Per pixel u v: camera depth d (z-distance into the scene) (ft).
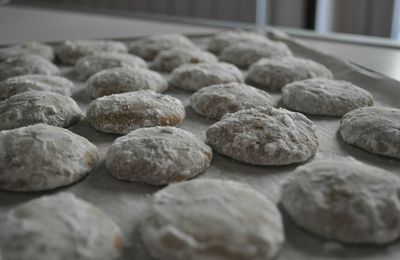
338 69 1.28
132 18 2.17
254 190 0.69
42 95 0.99
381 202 0.63
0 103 0.98
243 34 1.60
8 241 0.57
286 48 1.43
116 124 0.92
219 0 2.40
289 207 0.66
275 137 0.83
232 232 0.58
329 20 2.17
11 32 1.86
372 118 0.89
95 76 1.14
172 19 2.11
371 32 2.08
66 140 0.80
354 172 0.68
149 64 1.40
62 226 0.59
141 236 0.61
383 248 0.61
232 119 0.88
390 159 0.83
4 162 0.74
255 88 1.11
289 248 0.60
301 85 1.08
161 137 0.82
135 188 0.75
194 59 1.33
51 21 2.07
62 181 0.74
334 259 0.59
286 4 2.26
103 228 0.60
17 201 0.71
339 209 0.62
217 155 0.85
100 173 0.79
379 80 1.17
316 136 0.87
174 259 0.56
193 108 1.05
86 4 2.75
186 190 0.67
